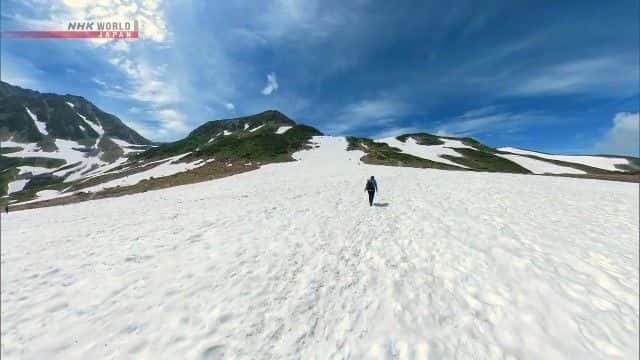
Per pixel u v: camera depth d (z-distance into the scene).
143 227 15.54
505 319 7.72
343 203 21.48
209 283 9.05
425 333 7.12
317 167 50.44
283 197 24.14
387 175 39.31
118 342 6.61
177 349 6.43
